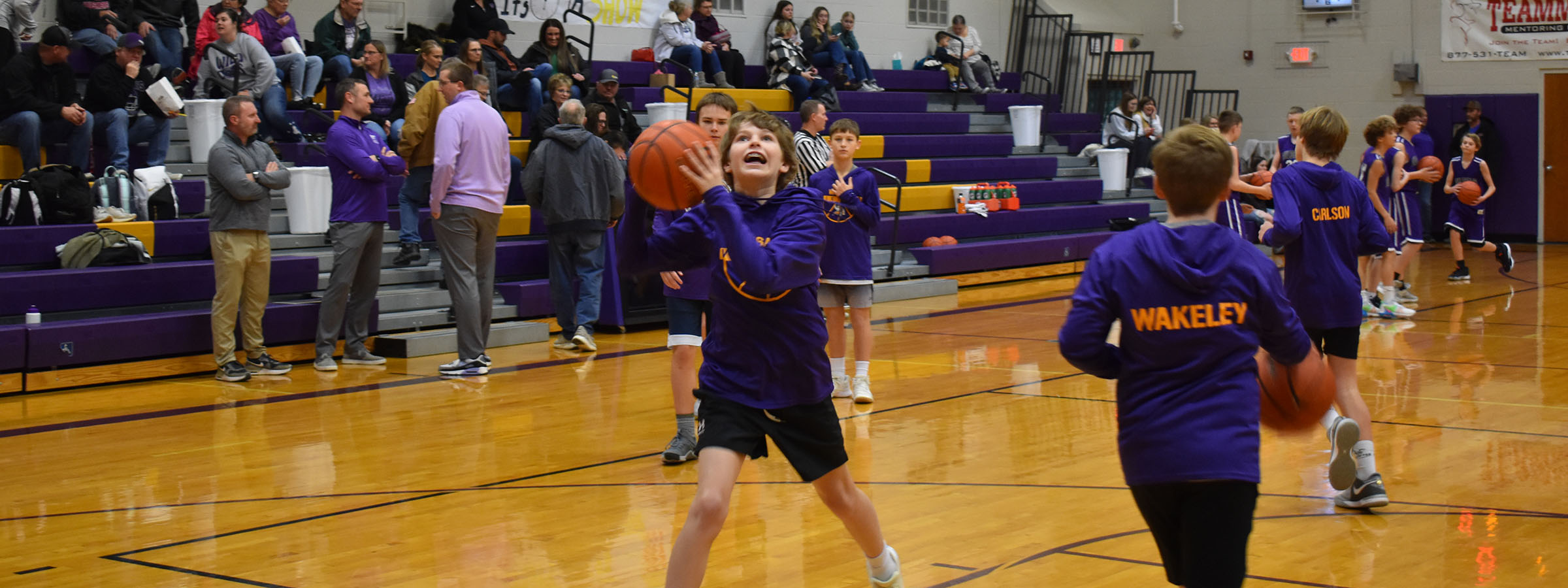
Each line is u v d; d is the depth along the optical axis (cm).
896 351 903
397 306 953
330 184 961
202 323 830
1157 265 269
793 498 493
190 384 782
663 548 429
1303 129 495
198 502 496
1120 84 2066
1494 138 1803
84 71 1083
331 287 829
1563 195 1783
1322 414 288
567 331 924
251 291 806
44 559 418
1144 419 270
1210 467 259
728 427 321
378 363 861
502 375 812
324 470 553
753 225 322
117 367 784
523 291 1002
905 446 588
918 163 1472
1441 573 387
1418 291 1281
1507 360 838
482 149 795
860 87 1606
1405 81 1856
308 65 1141
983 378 785
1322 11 1917
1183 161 274
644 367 846
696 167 304
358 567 407
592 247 909
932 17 1861
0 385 738
